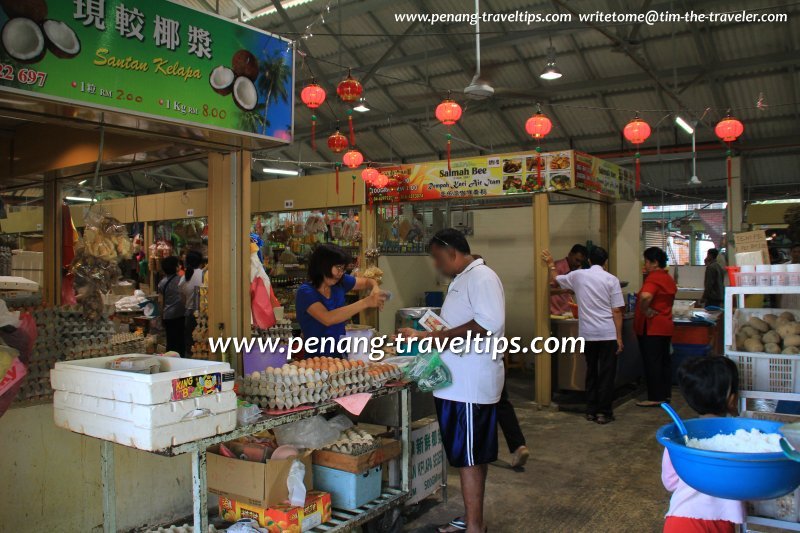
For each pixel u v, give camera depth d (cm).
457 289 309
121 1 262
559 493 378
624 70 996
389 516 315
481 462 296
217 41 299
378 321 700
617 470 420
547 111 1148
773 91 986
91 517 292
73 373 230
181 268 740
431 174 651
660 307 601
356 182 697
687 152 1152
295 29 961
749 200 1316
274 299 408
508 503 363
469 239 840
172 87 281
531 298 796
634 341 703
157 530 274
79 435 289
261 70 320
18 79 233
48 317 289
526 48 984
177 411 211
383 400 344
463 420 295
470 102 1132
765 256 289
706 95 1017
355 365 308
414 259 777
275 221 795
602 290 543
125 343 363
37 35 238
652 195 1442
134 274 855
